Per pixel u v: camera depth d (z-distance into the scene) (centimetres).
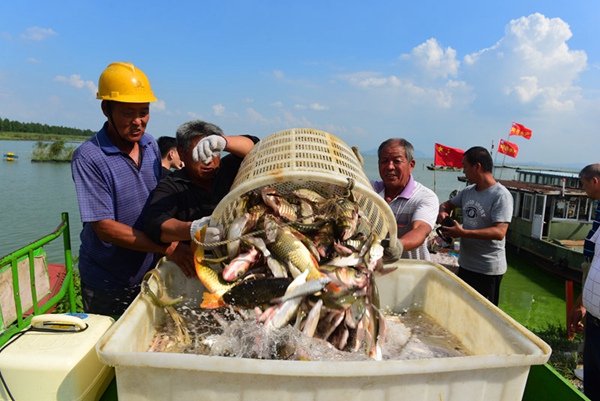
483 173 581
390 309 321
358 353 239
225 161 382
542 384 236
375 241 270
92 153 331
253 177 240
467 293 266
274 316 231
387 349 255
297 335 230
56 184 3353
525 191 1420
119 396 167
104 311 369
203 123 335
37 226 1919
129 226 347
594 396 424
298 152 250
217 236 248
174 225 282
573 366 606
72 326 222
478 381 172
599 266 403
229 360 159
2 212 2198
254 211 285
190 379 163
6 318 255
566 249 1233
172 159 566
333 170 241
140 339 228
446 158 1354
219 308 268
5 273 256
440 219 608
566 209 1368
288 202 290
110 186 339
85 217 322
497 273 583
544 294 1155
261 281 247
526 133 1702
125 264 360
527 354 179
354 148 318
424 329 289
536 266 1384
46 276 306
